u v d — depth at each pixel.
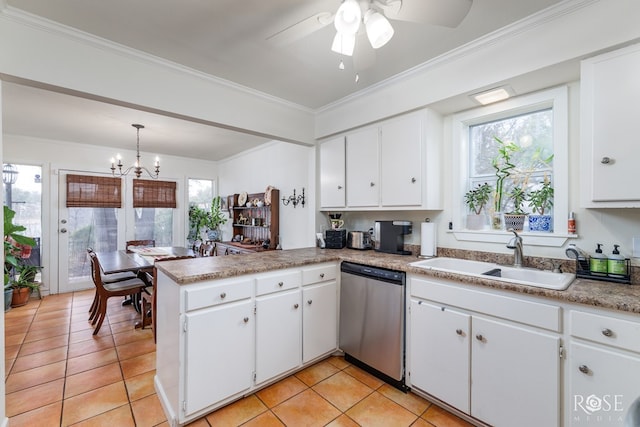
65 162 4.50
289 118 2.96
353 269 2.32
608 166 1.49
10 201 4.13
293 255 2.49
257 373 1.93
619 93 1.46
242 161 5.34
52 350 2.58
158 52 2.00
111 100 1.93
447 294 1.76
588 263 1.68
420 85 2.27
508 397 1.50
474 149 2.40
